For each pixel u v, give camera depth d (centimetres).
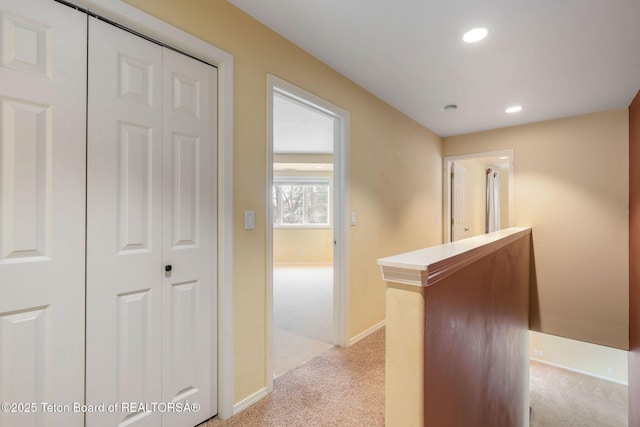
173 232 148
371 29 192
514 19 179
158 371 142
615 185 330
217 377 166
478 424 143
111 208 127
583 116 349
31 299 108
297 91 211
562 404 372
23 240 106
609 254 333
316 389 197
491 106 324
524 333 315
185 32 148
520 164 389
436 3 167
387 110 318
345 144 258
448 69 243
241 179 175
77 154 118
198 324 158
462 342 123
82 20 119
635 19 177
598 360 509
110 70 126
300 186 728
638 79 257
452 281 114
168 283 146
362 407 179
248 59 179
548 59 225
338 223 262
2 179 103
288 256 718
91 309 122
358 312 275
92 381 122
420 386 92
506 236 213
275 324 322
